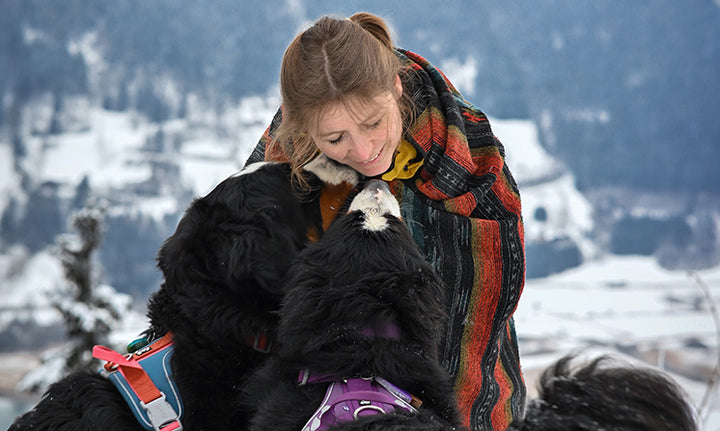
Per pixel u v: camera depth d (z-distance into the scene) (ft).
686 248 356.59
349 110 6.37
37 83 462.60
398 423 5.68
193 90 481.05
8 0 543.39
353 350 6.28
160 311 7.83
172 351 7.43
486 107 492.13
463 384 7.77
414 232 7.53
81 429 6.98
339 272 6.55
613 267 319.88
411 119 7.54
